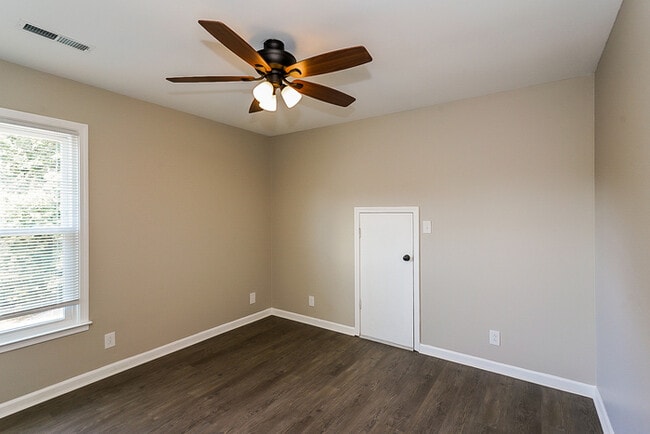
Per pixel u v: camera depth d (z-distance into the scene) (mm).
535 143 2576
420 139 3131
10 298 2188
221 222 3652
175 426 2070
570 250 2447
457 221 2930
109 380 2609
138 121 2891
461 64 2240
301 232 4027
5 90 2162
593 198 2361
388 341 3352
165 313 3102
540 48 2029
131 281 2838
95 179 2600
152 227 2998
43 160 2344
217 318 3602
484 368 2801
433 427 2070
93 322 2584
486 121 2783
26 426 2051
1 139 2156
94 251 2594
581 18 1723
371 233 3451
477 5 1616
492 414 2195
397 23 1768
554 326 2508
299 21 1746
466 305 2893
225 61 2219
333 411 2232
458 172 2922
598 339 2268
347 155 3621
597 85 2248
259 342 3398
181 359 2998
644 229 1311
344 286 3678
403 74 2398
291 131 4035
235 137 3818
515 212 2658
